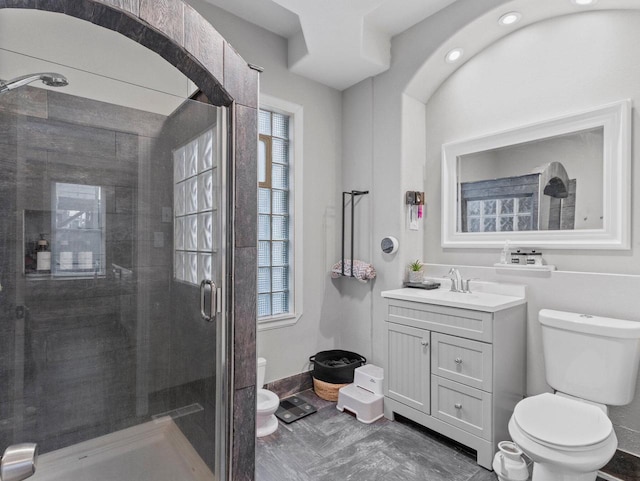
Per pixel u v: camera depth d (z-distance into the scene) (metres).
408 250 2.78
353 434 2.23
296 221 2.88
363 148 3.04
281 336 2.81
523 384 2.18
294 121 2.88
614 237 1.95
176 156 1.43
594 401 1.77
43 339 1.16
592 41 2.06
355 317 3.09
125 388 1.31
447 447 2.09
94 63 1.92
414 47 2.64
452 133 2.73
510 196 2.39
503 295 2.26
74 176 1.22
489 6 2.20
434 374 2.15
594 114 2.02
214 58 1.46
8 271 1.11
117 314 1.30
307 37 2.39
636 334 1.68
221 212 1.55
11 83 1.11
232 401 1.54
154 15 1.27
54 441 1.17
